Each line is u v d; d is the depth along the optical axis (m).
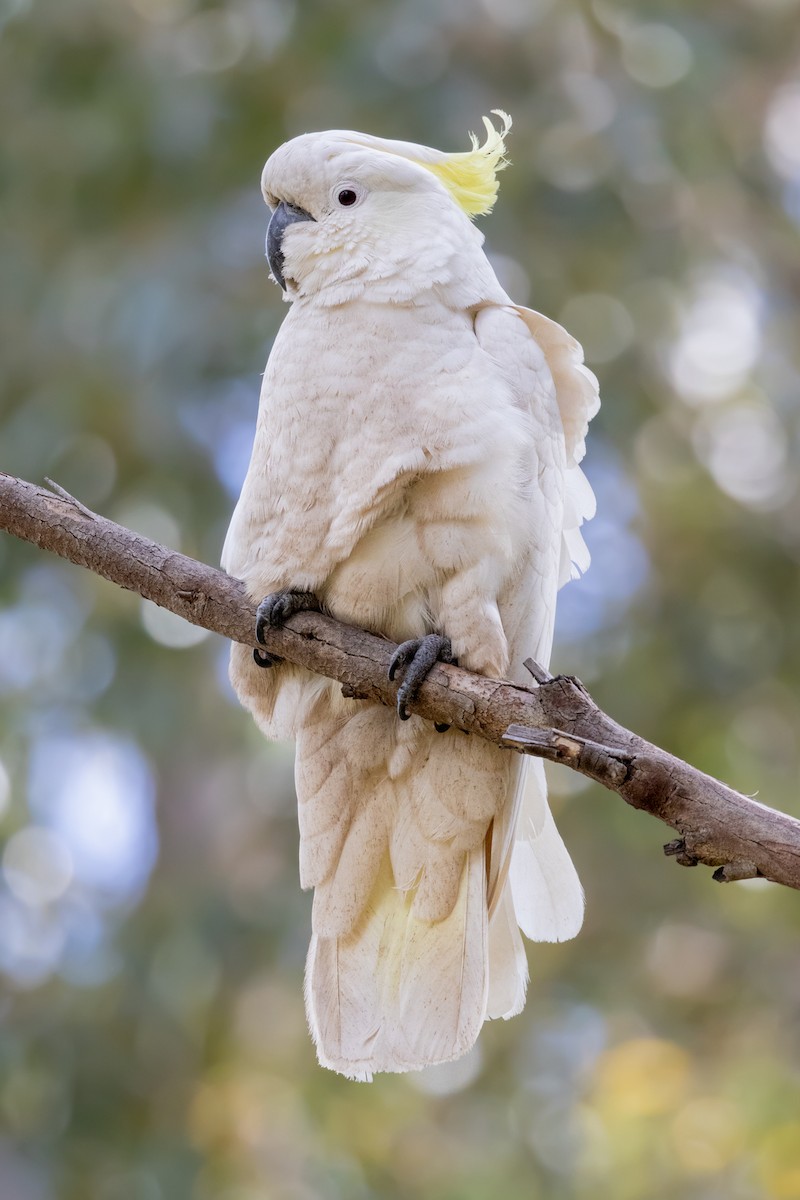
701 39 14.25
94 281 13.59
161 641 13.73
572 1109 13.11
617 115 13.75
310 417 6.19
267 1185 12.61
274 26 14.01
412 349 6.21
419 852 6.38
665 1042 13.11
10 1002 13.25
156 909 13.52
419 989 6.34
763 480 14.69
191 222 13.65
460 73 13.82
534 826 6.65
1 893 13.81
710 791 5.14
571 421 6.78
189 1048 13.01
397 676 5.95
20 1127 12.55
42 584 13.88
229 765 14.66
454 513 6.03
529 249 13.62
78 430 13.55
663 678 13.75
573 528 6.96
